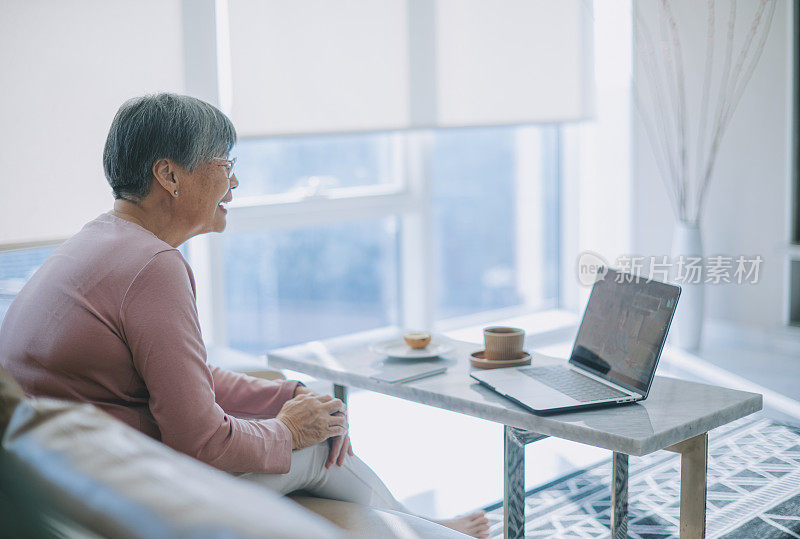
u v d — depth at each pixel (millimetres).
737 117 4777
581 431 1645
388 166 4391
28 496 854
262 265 3967
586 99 4938
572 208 5328
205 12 3324
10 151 2893
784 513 2590
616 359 1950
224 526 654
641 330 1899
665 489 2834
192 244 3619
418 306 4547
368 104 3883
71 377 1603
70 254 1662
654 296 1899
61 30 2963
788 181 4566
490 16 4371
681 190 4887
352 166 4227
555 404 1755
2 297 3004
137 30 3141
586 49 4879
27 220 2943
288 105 3607
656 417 1704
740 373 4242
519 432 1801
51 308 1605
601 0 4859
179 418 1564
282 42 3566
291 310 4113
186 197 1751
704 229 4988
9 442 934
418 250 4508
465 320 4980
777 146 4648
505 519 1843
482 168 4926
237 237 3854
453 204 4828
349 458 1873
